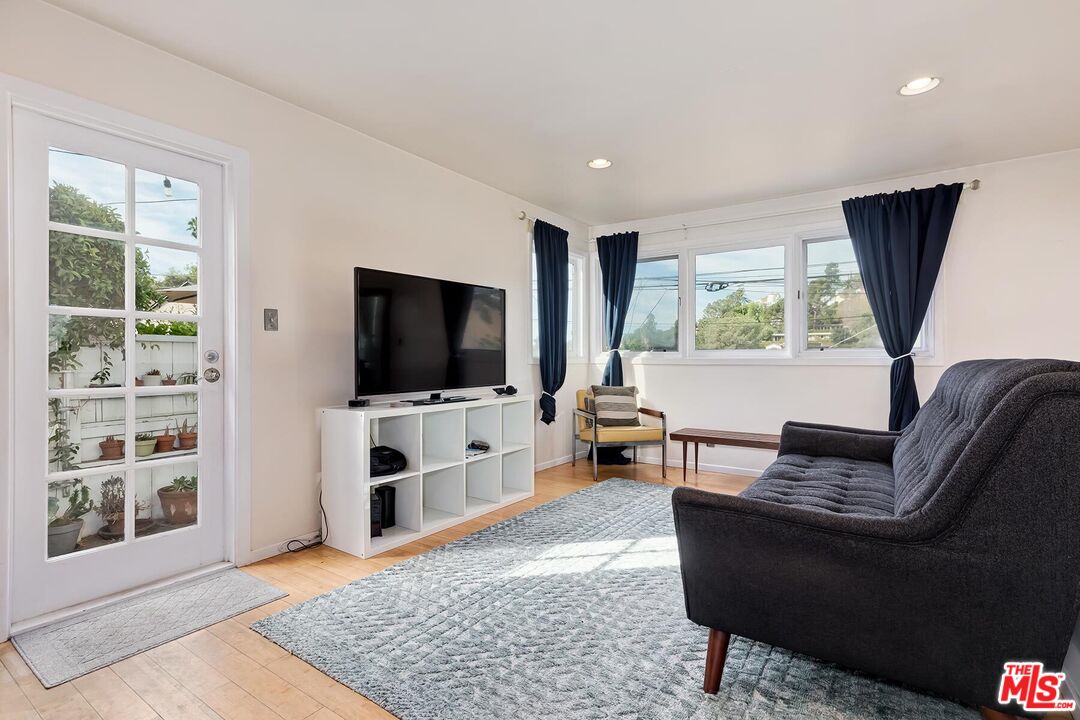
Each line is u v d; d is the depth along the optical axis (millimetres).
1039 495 1130
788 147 3299
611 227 5230
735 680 1594
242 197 2512
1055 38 2143
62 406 2039
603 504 3535
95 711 1480
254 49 2246
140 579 2238
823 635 1368
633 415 4605
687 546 1519
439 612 2031
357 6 1960
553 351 4602
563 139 3178
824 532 1340
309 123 2809
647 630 1895
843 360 4047
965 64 2348
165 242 2314
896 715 1432
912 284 3693
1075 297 3318
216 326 2480
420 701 1501
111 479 2170
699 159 3496
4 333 1839
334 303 2928
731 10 1978
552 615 2006
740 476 4410
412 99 2688
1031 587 1144
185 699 1530
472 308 3502
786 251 4336
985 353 3566
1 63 1830
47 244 1990
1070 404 1108
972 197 3598
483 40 2180
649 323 5062
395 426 3021
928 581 1234
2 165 1832
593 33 2129
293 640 1829
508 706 1477
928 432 2062
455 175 3742
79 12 1990
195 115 2348
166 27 2086
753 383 4426
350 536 2668
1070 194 3332
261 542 2584
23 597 1931
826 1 1921
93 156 2105
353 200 3031
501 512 3375
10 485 1870
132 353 2217
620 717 1431
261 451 2584
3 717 1453
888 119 2900
